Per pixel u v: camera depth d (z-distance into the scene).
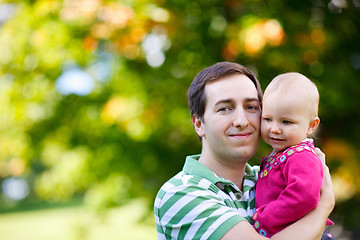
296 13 4.98
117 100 5.24
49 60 5.56
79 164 6.25
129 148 5.80
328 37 4.92
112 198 6.43
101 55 5.66
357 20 5.21
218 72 2.08
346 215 5.86
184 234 1.91
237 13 5.21
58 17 5.33
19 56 5.70
